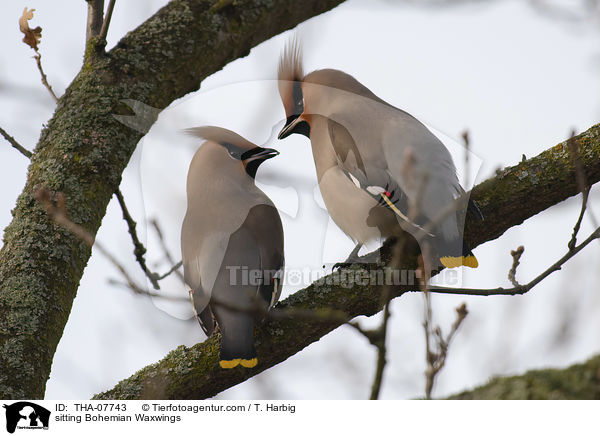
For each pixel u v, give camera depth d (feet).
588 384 14.87
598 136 22.26
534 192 22.22
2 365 17.69
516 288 19.83
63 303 18.70
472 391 15.78
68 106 20.25
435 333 14.96
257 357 20.21
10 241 18.99
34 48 21.08
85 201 19.19
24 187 19.62
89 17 21.68
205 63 21.98
